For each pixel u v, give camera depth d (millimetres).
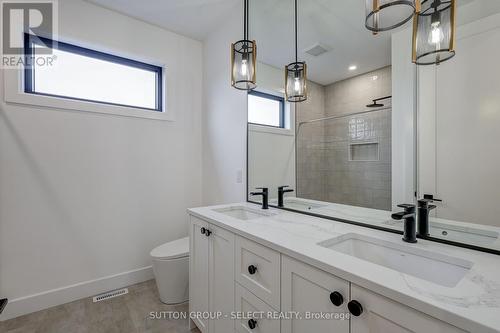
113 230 2234
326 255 846
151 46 2424
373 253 1050
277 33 1783
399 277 682
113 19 2207
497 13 837
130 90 2434
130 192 2326
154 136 2463
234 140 2250
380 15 988
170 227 2566
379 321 656
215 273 1414
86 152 2102
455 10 915
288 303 933
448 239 969
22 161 1845
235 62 1617
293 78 1669
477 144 896
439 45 947
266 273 1040
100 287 2148
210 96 2613
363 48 1273
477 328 494
